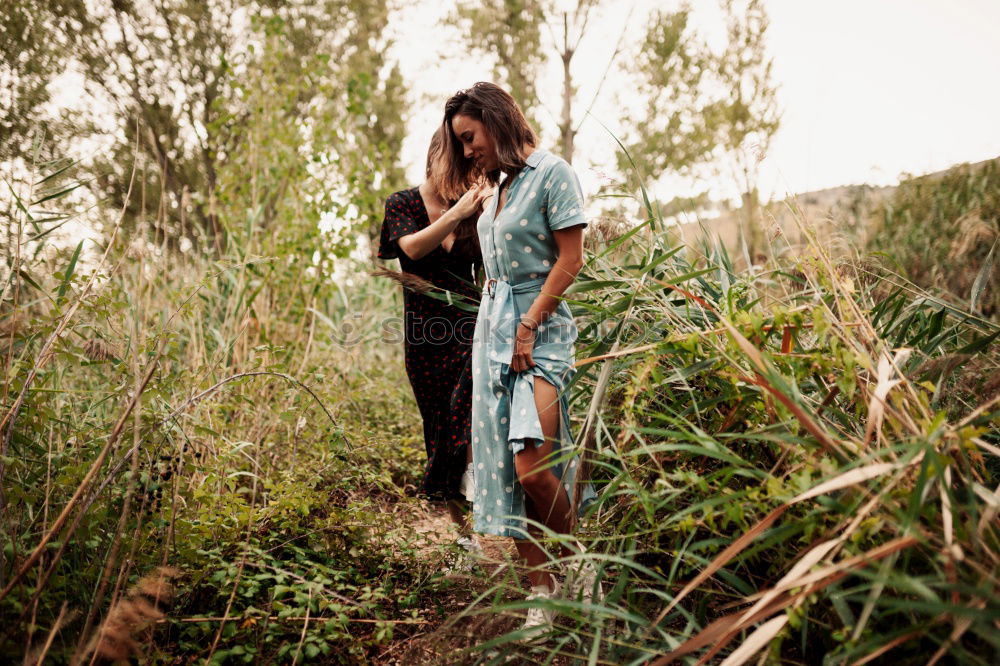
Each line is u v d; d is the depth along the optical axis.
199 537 1.89
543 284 2.18
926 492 1.26
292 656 1.78
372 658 1.91
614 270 2.29
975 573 1.17
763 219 2.51
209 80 9.17
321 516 2.73
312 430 3.14
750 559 1.75
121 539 1.75
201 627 1.83
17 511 1.72
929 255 3.77
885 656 1.29
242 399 2.23
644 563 1.94
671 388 2.01
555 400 2.05
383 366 5.46
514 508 2.14
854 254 2.42
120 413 1.96
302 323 4.02
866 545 1.35
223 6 9.35
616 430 2.03
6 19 5.32
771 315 1.96
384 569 2.36
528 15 8.71
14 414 1.66
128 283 2.70
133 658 1.66
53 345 1.77
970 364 2.10
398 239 2.70
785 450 1.54
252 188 4.59
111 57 8.08
